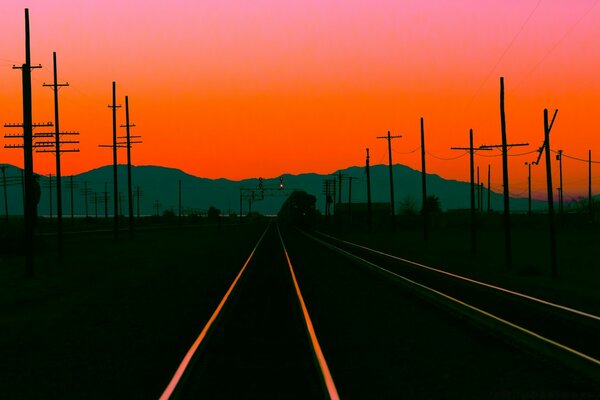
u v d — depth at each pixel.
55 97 54.72
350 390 12.71
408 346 17.50
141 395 12.47
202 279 38.47
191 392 12.52
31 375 14.34
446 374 14.15
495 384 13.23
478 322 21.66
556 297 29.98
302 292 30.91
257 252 64.44
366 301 27.53
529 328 20.58
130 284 36.25
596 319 20.77
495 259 59.06
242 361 15.43
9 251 63.69
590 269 48.81
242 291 31.27
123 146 84.25
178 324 21.64
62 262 53.16
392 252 68.50
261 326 20.75
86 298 29.97
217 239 98.06
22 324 22.30
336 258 55.78
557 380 13.58
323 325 21.09
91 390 12.93
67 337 19.45
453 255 64.31
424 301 27.53
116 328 21.05
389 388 12.88
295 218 154.00
